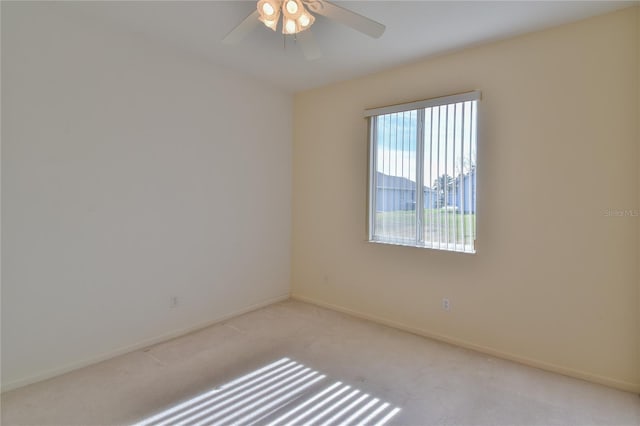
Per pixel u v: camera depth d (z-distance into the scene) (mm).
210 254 3377
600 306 2357
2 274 2172
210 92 3301
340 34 2625
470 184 2852
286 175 4180
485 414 2002
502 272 2734
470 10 2277
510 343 2707
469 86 2859
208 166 3322
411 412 2020
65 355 2443
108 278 2654
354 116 3637
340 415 1991
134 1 2254
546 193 2531
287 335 3146
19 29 2188
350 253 3705
